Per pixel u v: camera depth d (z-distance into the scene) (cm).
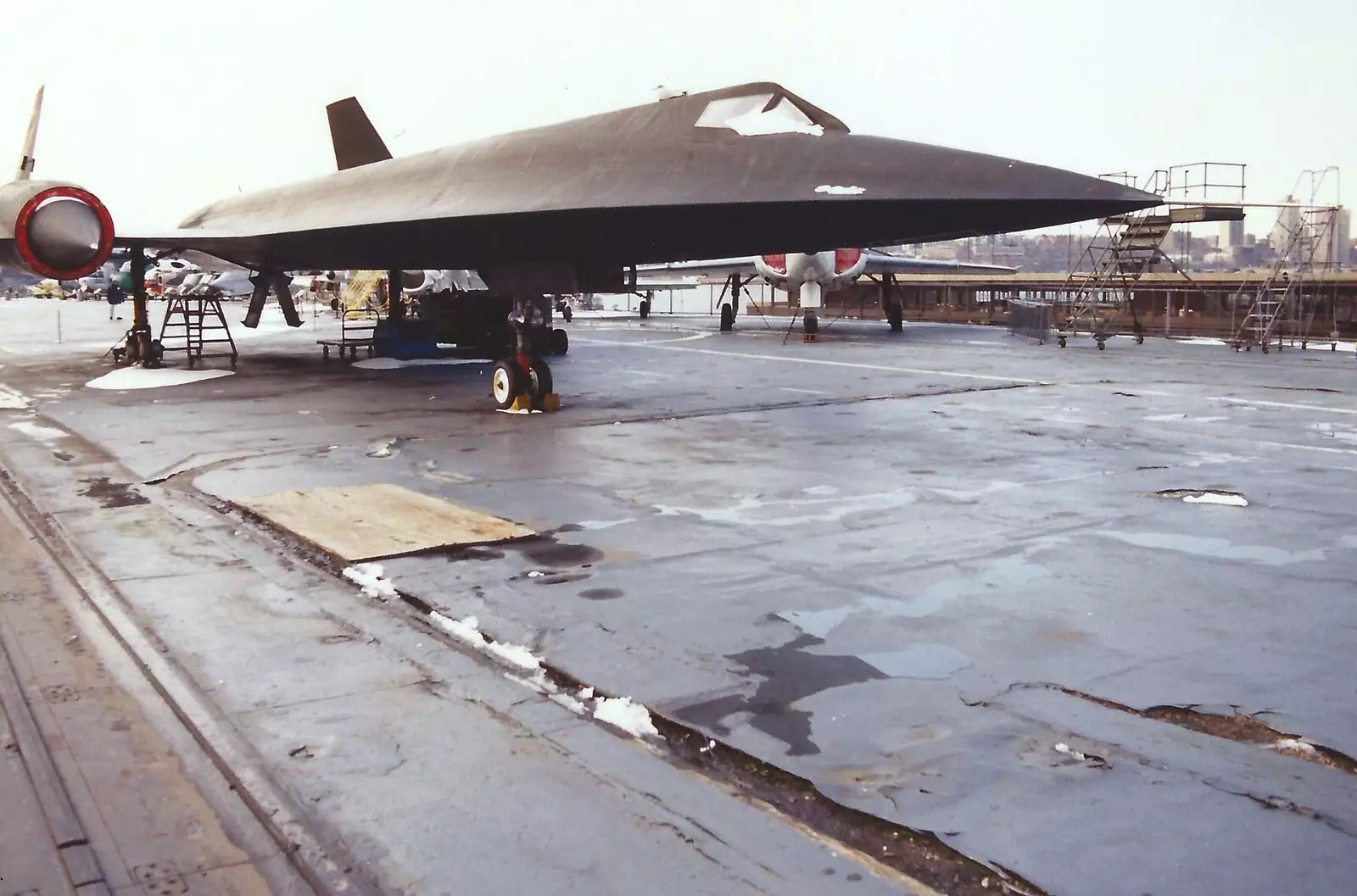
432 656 474
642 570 614
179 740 390
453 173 1577
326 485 884
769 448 1070
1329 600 550
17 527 740
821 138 1205
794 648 480
